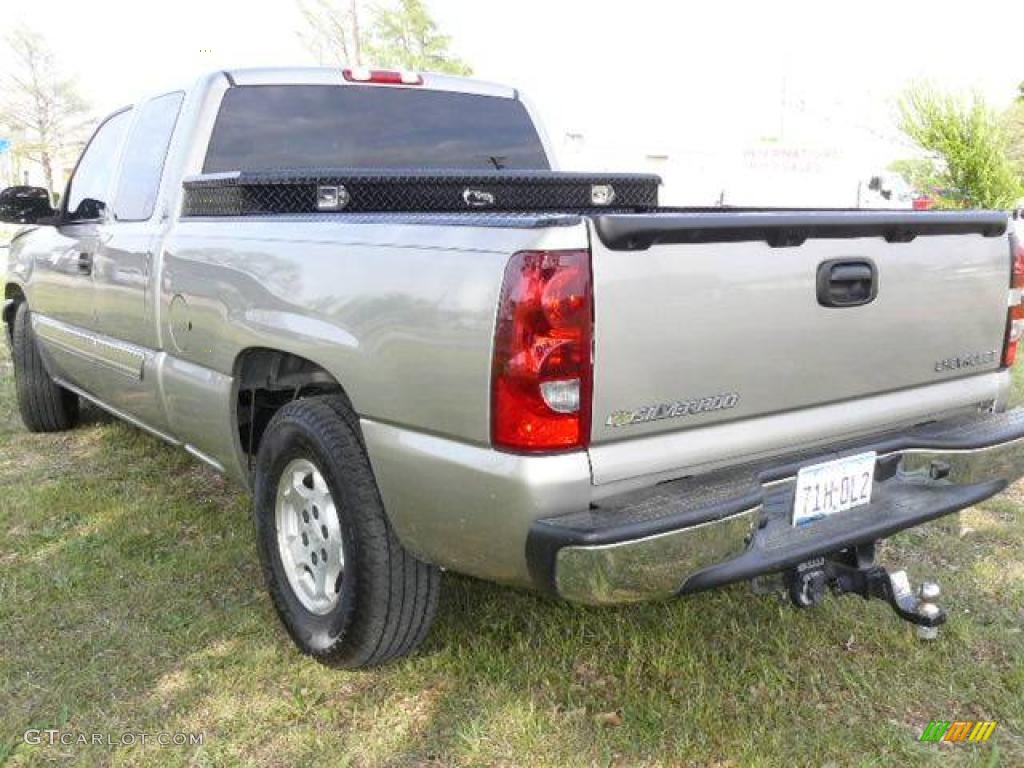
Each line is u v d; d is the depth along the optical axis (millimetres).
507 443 2275
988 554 3863
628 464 2344
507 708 2811
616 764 2596
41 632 3275
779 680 2934
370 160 4160
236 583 3645
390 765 2605
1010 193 13703
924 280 2910
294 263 2891
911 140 14438
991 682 2957
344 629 2818
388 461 2566
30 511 4352
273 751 2664
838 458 2723
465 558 2486
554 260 2193
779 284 2539
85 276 4430
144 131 4199
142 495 4590
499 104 4574
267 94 3930
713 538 2312
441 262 2412
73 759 2625
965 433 2988
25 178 58188
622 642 3143
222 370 3312
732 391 2504
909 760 2604
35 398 5504
